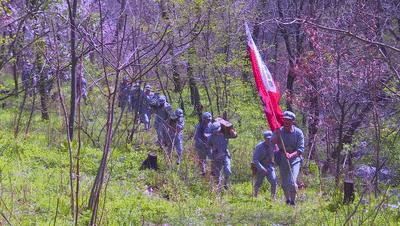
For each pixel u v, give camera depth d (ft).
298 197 62.90
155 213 48.34
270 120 58.80
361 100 76.13
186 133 102.17
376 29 70.79
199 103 113.50
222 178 69.87
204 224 46.52
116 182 62.49
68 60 65.77
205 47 98.43
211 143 69.97
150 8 78.13
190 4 87.25
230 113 109.29
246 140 100.53
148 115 96.84
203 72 106.42
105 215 42.22
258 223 47.52
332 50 79.71
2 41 71.10
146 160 70.90
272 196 64.08
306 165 80.28
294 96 90.33
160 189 63.31
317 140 87.10
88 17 53.88
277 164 59.77
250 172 80.28
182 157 76.18
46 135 82.12
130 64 38.17
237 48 105.09
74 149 71.00
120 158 73.05
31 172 59.72
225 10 98.58
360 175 66.54
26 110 101.71
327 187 69.87
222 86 108.27
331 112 81.56
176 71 105.50
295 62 96.37
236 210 52.16
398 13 76.64
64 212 44.88
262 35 121.80
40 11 59.11
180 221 46.44
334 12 82.43
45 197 48.60
